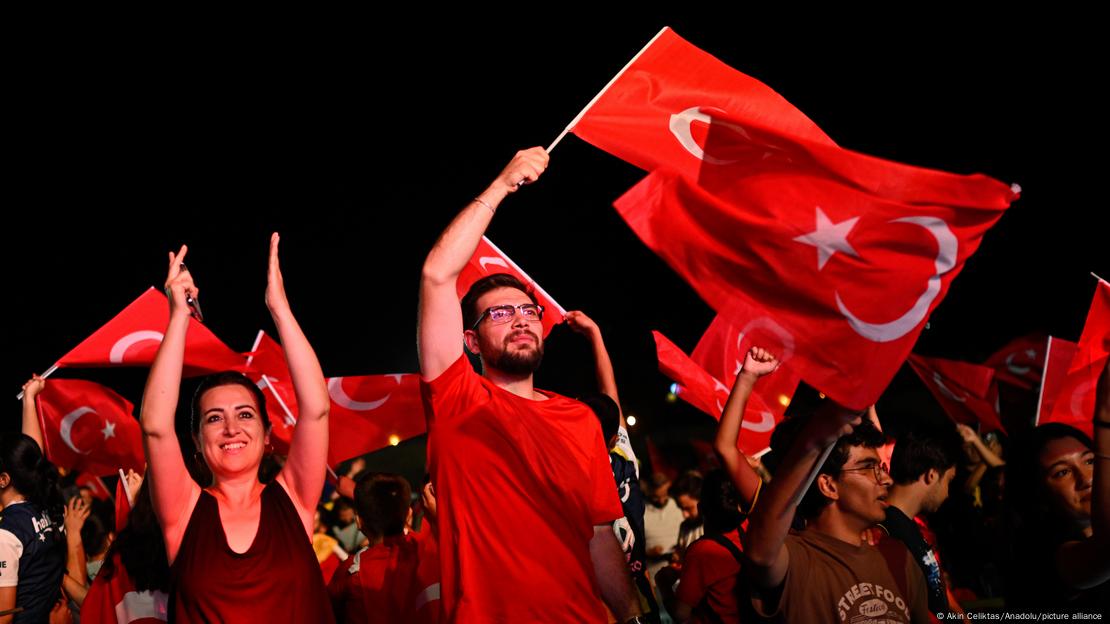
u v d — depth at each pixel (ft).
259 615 11.10
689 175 10.71
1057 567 10.89
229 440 11.66
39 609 15.19
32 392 18.16
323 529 29.07
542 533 10.44
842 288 9.67
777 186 10.00
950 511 21.25
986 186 9.57
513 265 15.98
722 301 9.86
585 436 11.01
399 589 14.83
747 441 18.01
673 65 11.96
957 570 20.85
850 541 11.00
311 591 11.53
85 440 19.29
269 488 11.85
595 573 11.25
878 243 9.70
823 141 11.87
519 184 10.99
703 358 18.66
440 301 10.53
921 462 13.41
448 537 10.46
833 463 10.91
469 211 10.72
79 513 18.24
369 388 18.54
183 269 11.73
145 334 18.11
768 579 10.07
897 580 11.12
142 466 19.35
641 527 14.14
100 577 12.42
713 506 13.32
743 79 12.01
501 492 10.43
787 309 9.74
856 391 9.45
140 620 12.17
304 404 11.73
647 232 9.95
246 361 18.85
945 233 9.66
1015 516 11.71
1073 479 11.16
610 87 11.71
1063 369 20.42
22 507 15.30
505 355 11.15
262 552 11.30
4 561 14.56
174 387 11.23
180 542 11.30
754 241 9.83
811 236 9.73
